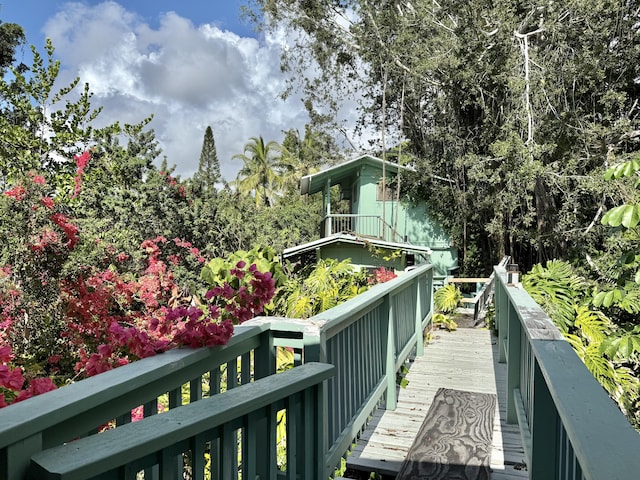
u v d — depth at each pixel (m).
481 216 17.55
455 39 15.04
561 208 14.52
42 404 1.03
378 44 17.92
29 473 0.94
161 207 10.55
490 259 18.69
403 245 14.24
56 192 7.53
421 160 17.86
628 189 11.39
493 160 14.57
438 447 2.65
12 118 8.27
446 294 9.32
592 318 5.59
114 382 1.20
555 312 5.54
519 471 2.81
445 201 17.66
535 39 15.10
